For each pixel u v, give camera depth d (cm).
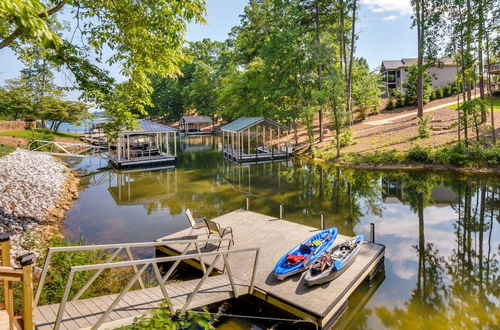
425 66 2645
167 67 1184
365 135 3516
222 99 5572
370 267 981
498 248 1220
